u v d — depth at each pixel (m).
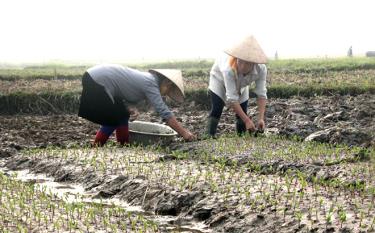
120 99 11.40
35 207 7.80
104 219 7.33
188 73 26.11
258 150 10.89
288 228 6.85
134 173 9.51
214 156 10.34
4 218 7.23
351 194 7.93
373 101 17.39
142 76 11.26
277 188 8.27
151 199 8.46
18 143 13.21
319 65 28.44
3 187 8.91
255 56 10.93
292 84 20.39
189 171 9.48
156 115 17.47
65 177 10.05
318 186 8.23
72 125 16.38
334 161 9.83
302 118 15.16
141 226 7.29
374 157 10.16
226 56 11.56
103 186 9.30
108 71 11.25
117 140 11.90
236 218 7.36
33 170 10.79
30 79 24.75
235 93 11.36
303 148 11.00
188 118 16.53
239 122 12.46
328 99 18.30
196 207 7.90
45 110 19.33
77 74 26.47
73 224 6.99
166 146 11.80
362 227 6.57
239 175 9.09
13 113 19.17
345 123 13.97
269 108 16.62
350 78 22.44
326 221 6.82
